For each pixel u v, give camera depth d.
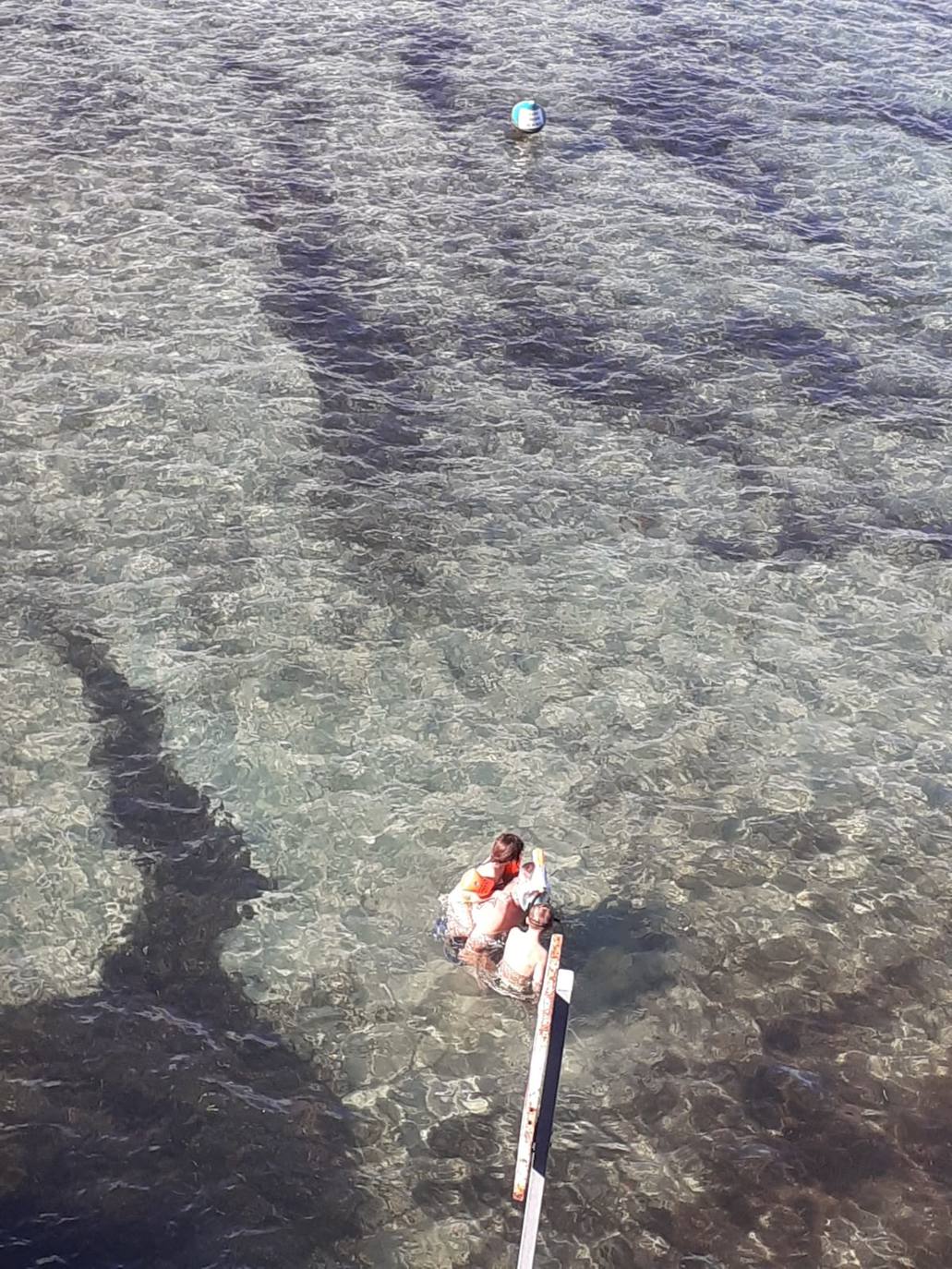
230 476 21.27
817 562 20.31
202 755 16.39
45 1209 11.68
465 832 15.61
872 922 14.80
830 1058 13.33
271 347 24.34
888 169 31.12
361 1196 11.92
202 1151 12.21
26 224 27.11
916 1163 12.42
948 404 23.92
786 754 16.95
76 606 18.52
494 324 25.48
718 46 36.72
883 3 39.62
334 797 15.95
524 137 31.91
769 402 23.83
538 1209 11.11
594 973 14.04
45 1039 13.05
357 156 30.75
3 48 34.16
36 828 15.24
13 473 20.81
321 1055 13.09
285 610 18.77
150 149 30.31
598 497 21.44
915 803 16.33
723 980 14.05
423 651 18.27
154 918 14.34
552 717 17.33
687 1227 11.80
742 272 27.30
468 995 13.70
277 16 37.16
